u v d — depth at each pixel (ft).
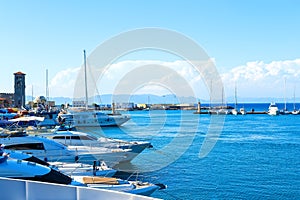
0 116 148.87
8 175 32.83
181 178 75.77
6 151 48.11
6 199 21.15
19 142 64.59
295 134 180.34
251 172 83.20
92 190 20.26
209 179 75.51
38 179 33.88
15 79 319.47
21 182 21.22
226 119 321.32
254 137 165.68
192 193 64.95
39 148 65.72
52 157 66.08
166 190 66.54
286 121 293.02
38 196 21.01
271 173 82.33
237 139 156.25
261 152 116.47
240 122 280.10
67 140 81.00
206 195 63.87
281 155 110.22
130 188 45.55
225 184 71.51
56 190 20.79
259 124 257.34
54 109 263.49
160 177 75.82
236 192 65.82
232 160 99.76
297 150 121.60
